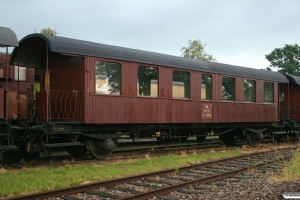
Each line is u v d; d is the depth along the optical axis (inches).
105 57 413.4
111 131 451.2
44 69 462.0
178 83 503.5
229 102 576.1
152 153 486.6
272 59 1761.8
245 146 600.1
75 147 446.0
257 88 632.4
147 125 481.7
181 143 683.4
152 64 464.1
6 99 363.6
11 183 271.9
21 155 448.5
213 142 713.0
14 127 392.5
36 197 228.2
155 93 472.1
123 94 431.5
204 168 366.6
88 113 396.8
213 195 249.0
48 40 373.4
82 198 236.8
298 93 720.3
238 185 283.4
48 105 389.7
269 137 802.2
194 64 526.6
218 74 561.0
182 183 270.8
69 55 384.8
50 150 451.5
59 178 296.5
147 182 293.4
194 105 520.7
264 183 288.2
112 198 239.3
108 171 335.3
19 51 431.5
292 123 717.3
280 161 403.9
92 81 402.3
